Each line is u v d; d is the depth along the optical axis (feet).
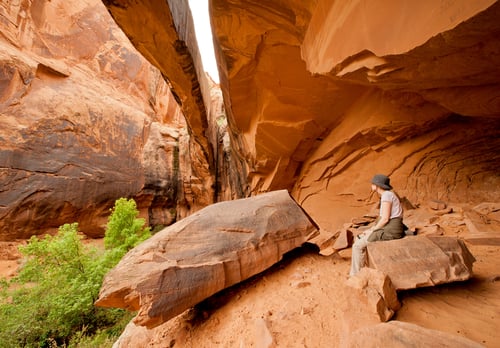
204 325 8.89
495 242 12.62
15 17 47.32
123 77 72.02
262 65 25.59
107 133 58.85
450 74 11.10
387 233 8.89
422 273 7.45
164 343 8.74
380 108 25.46
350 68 12.46
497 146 21.21
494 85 12.89
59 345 19.88
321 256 12.55
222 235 10.37
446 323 6.12
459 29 7.16
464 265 7.90
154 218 67.97
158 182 67.36
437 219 18.70
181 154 72.79
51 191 46.60
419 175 25.43
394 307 6.70
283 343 6.46
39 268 23.40
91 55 64.54
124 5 20.56
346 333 5.75
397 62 10.25
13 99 44.21
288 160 39.22
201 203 74.59
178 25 24.56
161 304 7.95
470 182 21.75
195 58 33.09
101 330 20.97
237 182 59.93
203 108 42.09
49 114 48.47
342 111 30.37
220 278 9.34
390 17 9.26
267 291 9.71
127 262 8.95
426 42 8.05
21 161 43.73
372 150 30.45
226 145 68.08
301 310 7.68
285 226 11.61
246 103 33.22
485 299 7.11
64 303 21.15
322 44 14.60
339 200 34.01
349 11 11.47
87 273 23.32
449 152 23.75
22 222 43.04
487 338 5.43
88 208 52.26
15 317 20.44
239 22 20.18
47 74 51.83
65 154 49.62
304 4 15.75
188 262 9.12
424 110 22.62
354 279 7.09
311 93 28.09
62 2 58.39
